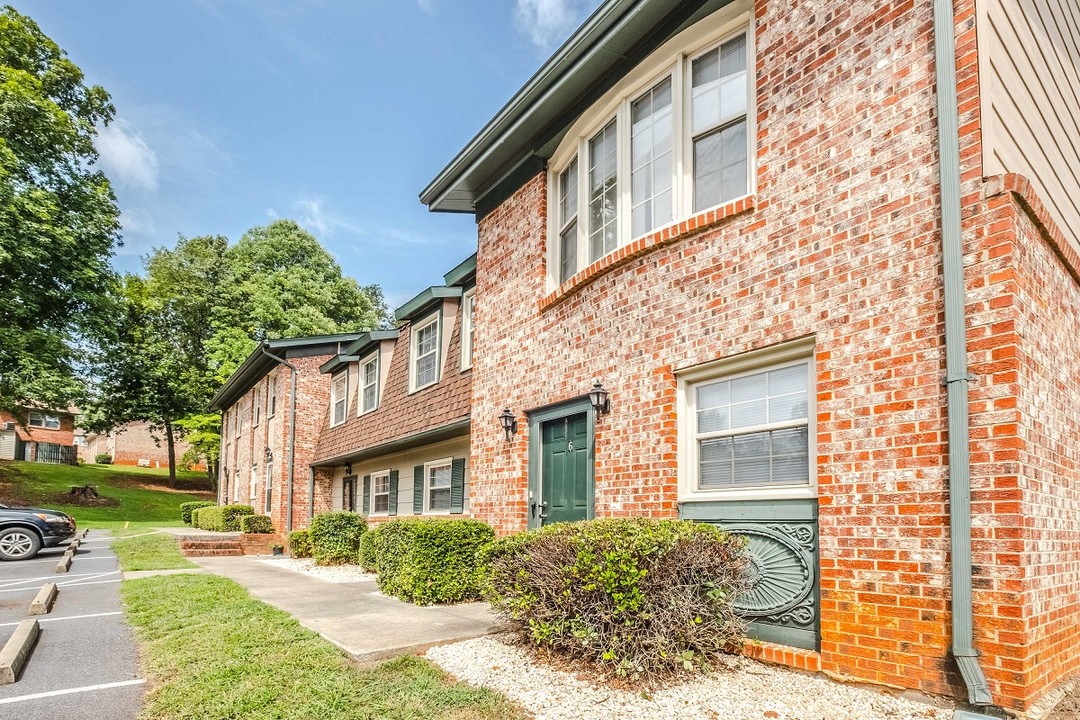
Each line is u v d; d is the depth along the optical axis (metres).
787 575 4.86
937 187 4.23
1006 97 4.43
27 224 22.81
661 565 4.61
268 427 20.62
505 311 8.97
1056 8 5.80
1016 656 3.56
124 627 6.63
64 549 15.65
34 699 4.44
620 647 4.53
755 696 4.15
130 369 33.88
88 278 25.47
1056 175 5.45
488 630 6.12
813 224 4.95
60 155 25.53
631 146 7.02
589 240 7.66
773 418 5.22
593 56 6.87
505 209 9.24
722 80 6.05
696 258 5.90
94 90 27.83
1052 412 4.27
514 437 8.40
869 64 4.70
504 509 8.43
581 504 7.13
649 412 6.21
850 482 4.45
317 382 19.02
